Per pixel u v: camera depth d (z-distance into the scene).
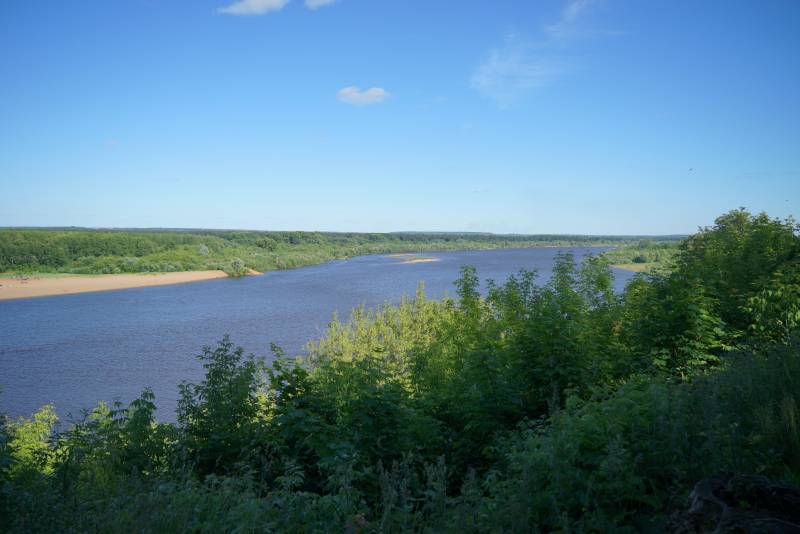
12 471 4.79
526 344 8.63
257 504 4.03
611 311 10.98
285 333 48.09
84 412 7.27
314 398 7.35
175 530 3.96
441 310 27.78
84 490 4.79
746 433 4.41
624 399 4.78
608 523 3.69
